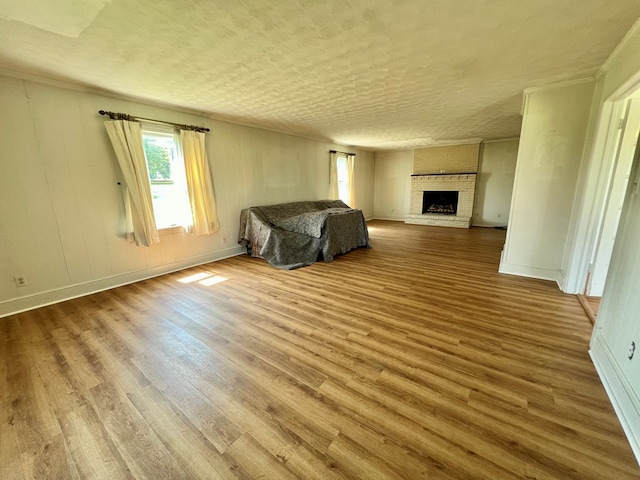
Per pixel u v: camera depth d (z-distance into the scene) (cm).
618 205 254
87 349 202
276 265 407
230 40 199
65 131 282
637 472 110
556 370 171
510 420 136
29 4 153
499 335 212
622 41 199
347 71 258
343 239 466
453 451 121
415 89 309
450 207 799
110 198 319
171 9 162
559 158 300
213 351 198
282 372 175
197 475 113
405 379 166
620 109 241
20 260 265
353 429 133
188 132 380
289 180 579
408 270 377
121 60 228
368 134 592
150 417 142
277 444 126
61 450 125
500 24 181
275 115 421
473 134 604
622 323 147
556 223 314
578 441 124
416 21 177
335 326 230
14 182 258
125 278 340
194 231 401
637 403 122
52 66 238
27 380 170
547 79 280
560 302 268
